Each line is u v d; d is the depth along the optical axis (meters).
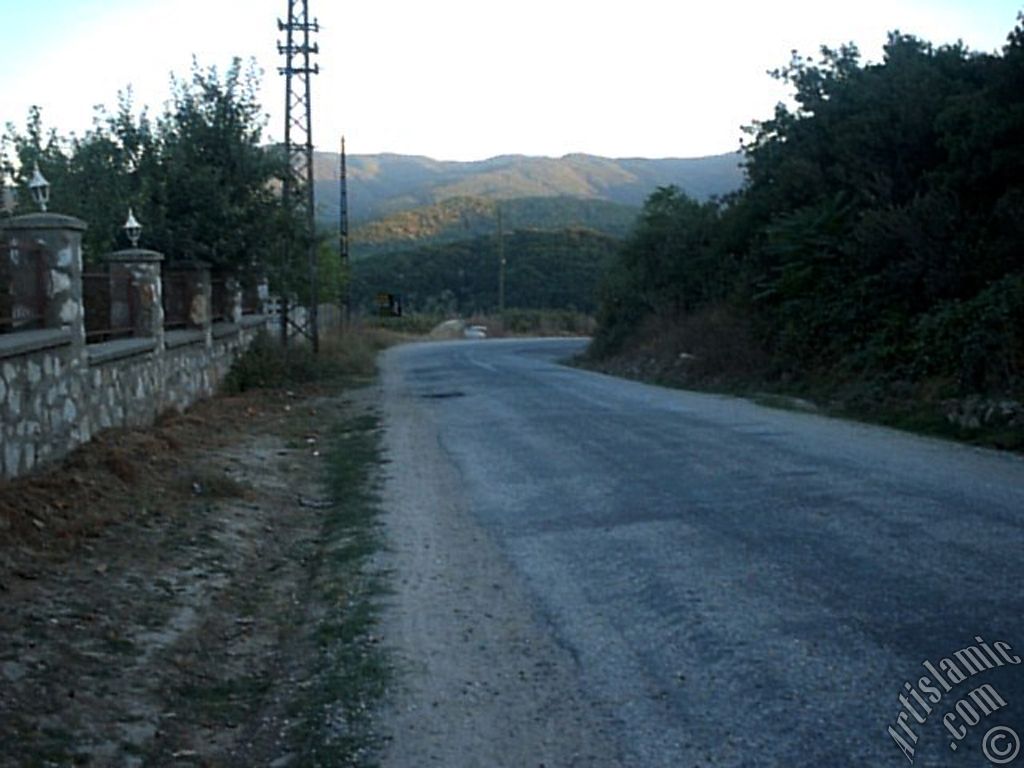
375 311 87.38
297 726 5.75
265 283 27.80
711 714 5.44
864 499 10.33
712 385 26.27
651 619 7.07
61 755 5.27
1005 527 8.97
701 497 10.84
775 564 8.13
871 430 16.08
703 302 35.03
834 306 23.58
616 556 8.75
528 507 10.98
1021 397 15.89
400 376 32.16
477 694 5.97
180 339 18.42
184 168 22.08
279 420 19.75
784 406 20.11
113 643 6.96
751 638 6.51
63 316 11.98
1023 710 5.25
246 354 25.73
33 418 10.78
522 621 7.26
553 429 16.95
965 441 14.70
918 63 26.91
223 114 23.44
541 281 101.19
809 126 29.47
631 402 21.30
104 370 13.62
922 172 24.31
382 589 8.21
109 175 22.42
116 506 10.55
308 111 31.08
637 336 38.03
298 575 9.23
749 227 32.12
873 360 21.06
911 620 6.62
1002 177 21.33
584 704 5.71
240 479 13.09
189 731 5.83
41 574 8.14
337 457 15.46
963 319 18.52
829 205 25.20
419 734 5.45
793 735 5.11
